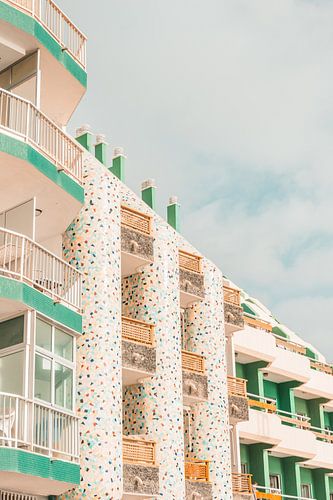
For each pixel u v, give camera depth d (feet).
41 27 85.10
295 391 160.97
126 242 101.14
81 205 88.63
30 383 74.59
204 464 107.45
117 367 89.25
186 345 115.03
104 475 83.76
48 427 75.41
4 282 74.49
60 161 87.30
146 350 98.68
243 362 147.64
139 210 112.47
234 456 127.54
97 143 122.52
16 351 76.28
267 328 156.04
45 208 87.61
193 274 115.65
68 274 86.94
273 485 146.92
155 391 99.50
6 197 83.71
